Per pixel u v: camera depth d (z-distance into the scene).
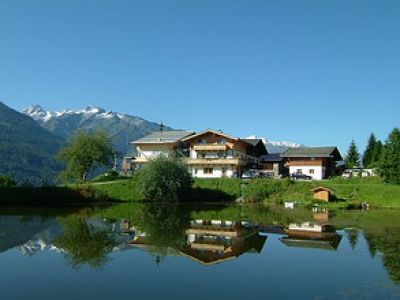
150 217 52.12
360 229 40.94
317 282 21.25
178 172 77.44
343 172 102.88
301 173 95.50
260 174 96.44
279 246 31.69
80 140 95.50
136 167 101.44
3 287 20.45
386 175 80.38
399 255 28.00
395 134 86.25
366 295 18.91
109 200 77.31
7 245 31.52
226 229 41.12
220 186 82.00
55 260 26.31
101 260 26.42
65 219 49.28
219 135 97.12
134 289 20.12
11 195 73.19
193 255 28.12
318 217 53.12
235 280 21.78
